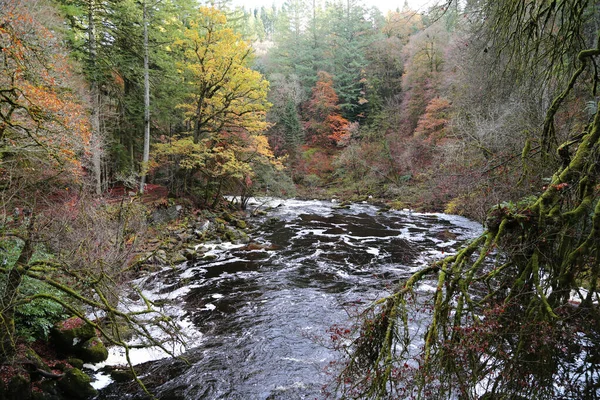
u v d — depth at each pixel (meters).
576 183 3.21
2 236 5.53
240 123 20.30
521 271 3.25
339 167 39.94
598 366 3.35
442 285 3.17
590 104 5.03
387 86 43.25
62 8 13.99
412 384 3.26
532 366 3.09
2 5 7.82
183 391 6.12
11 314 5.49
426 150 28.53
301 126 42.88
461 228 17.28
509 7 4.53
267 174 23.95
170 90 20.47
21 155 8.34
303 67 48.44
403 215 23.41
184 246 14.28
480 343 3.05
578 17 4.23
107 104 19.62
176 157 20.47
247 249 14.71
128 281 7.79
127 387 6.18
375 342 3.37
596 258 3.16
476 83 10.27
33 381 5.52
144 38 17.69
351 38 47.44
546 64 5.68
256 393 6.06
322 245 15.43
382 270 11.02
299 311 9.04
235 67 18.06
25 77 7.74
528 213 3.17
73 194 9.99
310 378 6.41
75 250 6.73
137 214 10.28
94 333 7.02
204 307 9.33
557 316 2.82
